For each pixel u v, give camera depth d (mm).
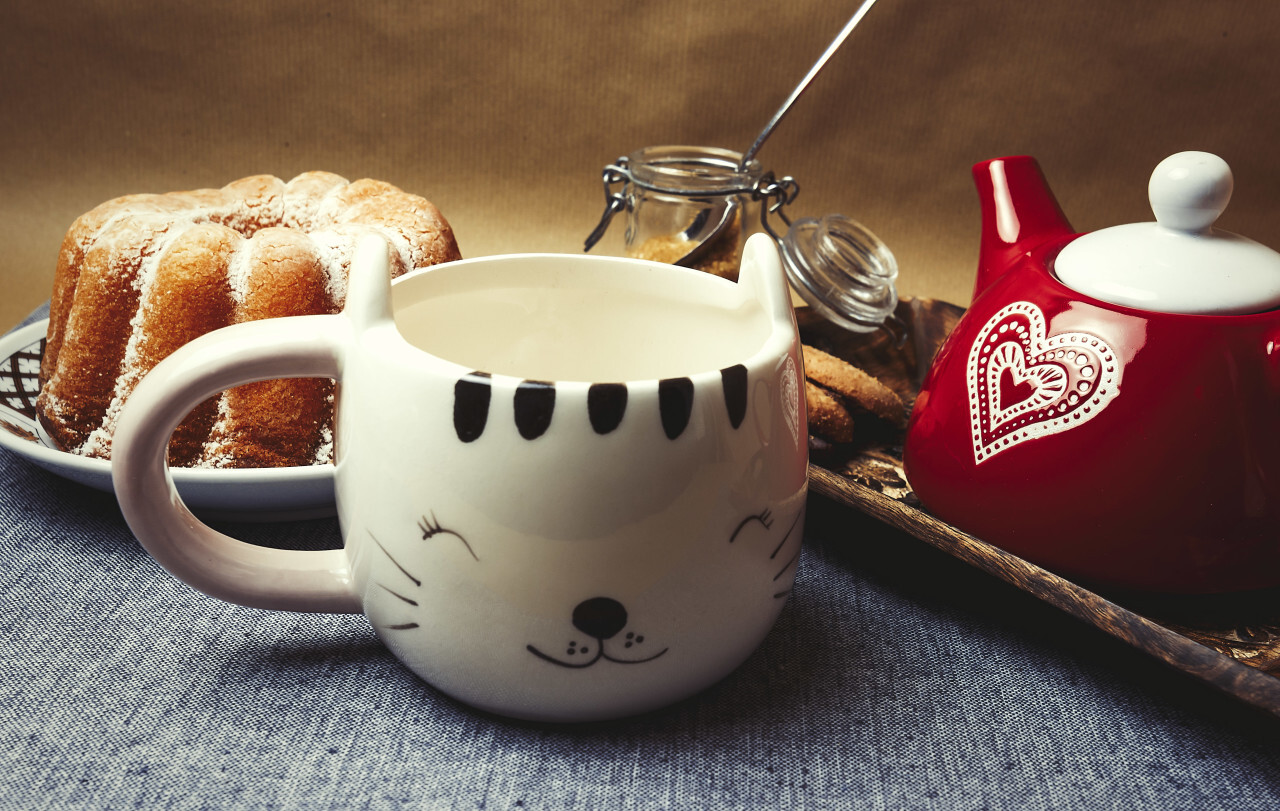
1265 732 497
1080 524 506
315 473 526
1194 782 478
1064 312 511
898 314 746
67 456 528
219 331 449
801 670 509
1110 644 530
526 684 449
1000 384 521
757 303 480
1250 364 489
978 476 525
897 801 466
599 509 425
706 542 438
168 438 448
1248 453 490
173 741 470
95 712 477
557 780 465
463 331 513
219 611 519
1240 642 505
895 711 496
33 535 547
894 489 588
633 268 513
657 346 526
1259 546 499
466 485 426
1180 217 512
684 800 462
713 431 431
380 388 434
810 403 600
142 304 585
